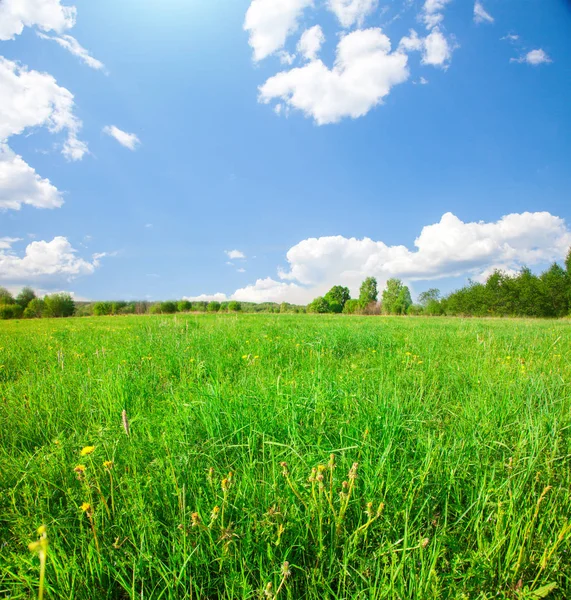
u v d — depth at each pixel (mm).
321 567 1352
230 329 8672
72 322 18828
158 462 1978
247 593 1275
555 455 2072
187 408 2740
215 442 2211
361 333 7875
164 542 1499
